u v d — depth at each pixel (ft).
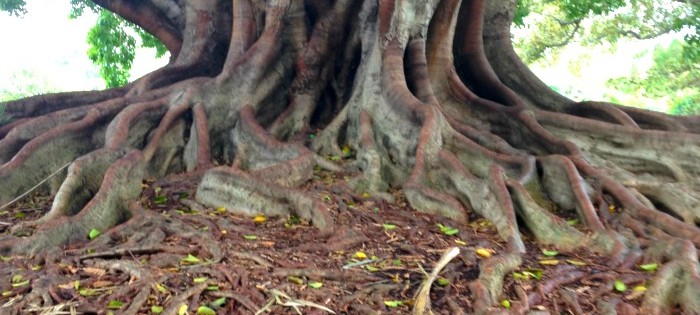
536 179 17.02
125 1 27.35
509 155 17.97
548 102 22.58
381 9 20.34
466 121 20.83
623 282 12.76
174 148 19.04
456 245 14.19
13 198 16.49
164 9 26.78
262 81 20.61
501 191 15.55
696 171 18.34
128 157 15.92
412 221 15.47
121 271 11.89
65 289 11.21
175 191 16.49
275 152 18.15
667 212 16.66
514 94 21.62
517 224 15.26
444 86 21.50
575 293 12.20
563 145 18.60
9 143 18.13
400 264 13.04
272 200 15.37
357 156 18.72
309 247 13.46
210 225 14.32
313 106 21.42
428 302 11.27
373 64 20.38
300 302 11.07
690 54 39.37
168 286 11.30
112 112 19.25
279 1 21.13
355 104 20.25
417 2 20.44
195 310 10.69
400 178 17.95
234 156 19.34
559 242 14.78
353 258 13.20
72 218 13.79
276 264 12.48
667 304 12.22
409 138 18.17
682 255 12.96
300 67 21.43
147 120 18.93
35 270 12.06
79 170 15.57
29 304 10.75
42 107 20.54
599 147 19.36
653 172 18.69
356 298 11.48
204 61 23.52
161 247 12.89
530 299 11.87
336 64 22.11
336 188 16.67
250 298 11.12
